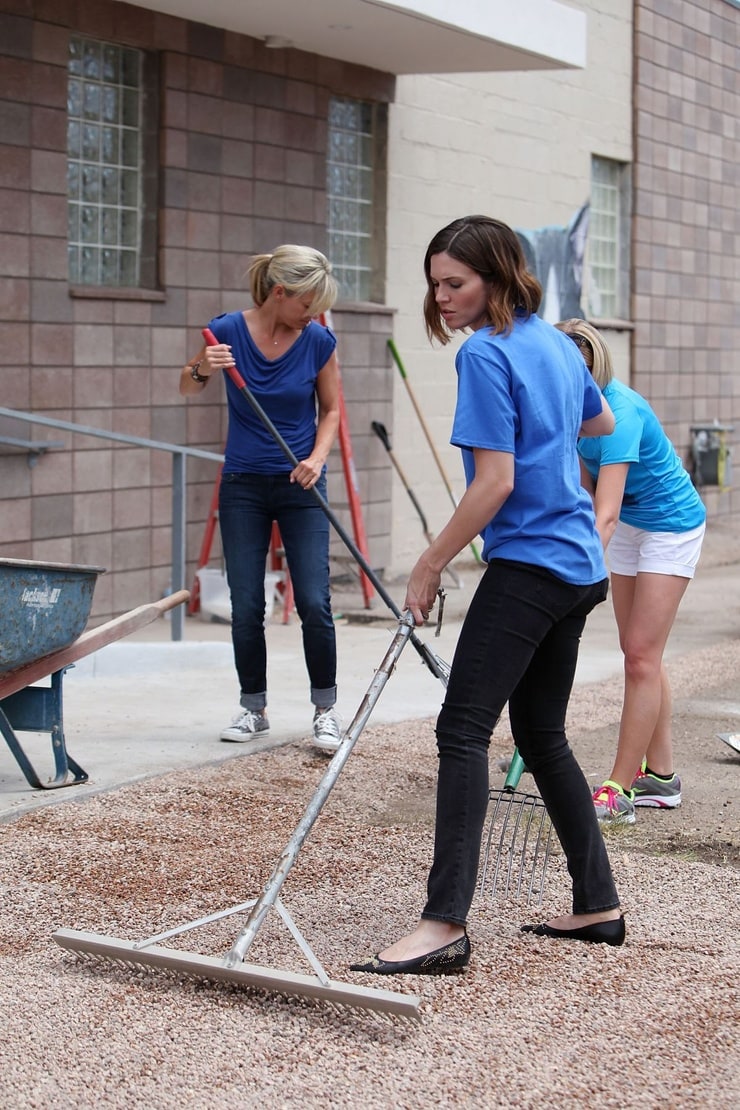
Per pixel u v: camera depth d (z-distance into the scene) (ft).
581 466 18.13
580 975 13.65
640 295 57.82
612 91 55.01
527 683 14.17
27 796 19.12
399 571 44.86
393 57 39.86
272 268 21.01
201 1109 11.03
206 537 36.17
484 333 13.39
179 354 35.73
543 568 13.35
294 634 34.30
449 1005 12.89
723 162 63.52
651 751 19.89
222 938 14.46
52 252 32.19
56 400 32.55
